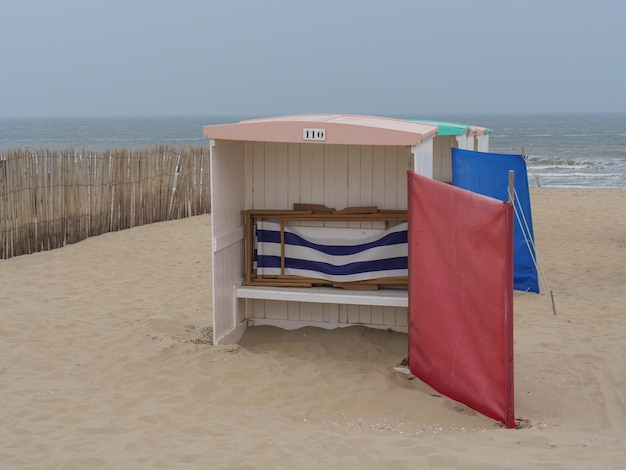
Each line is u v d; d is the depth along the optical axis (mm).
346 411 6168
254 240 8375
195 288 10656
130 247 12930
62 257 11953
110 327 8594
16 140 84938
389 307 8281
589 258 13078
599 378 7055
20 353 7578
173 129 124062
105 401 6305
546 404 6359
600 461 4828
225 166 7816
